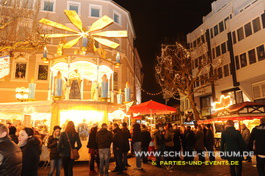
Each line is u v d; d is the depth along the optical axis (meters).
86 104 11.26
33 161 3.90
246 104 14.48
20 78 25.56
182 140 11.10
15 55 25.25
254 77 21.88
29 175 3.82
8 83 25.02
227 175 7.85
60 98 11.16
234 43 24.67
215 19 29.06
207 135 10.87
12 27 13.81
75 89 13.45
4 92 24.72
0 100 24.39
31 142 3.99
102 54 14.25
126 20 33.22
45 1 27.95
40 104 11.80
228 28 25.61
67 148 6.46
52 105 11.02
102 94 11.81
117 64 13.98
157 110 13.25
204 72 30.06
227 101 22.25
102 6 30.16
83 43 13.43
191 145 10.57
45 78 26.23
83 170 9.11
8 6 13.76
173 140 10.64
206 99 32.50
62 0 28.58
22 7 14.59
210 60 28.94
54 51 26.31
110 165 10.43
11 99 24.77
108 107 12.30
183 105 39.31
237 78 23.91
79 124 11.48
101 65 13.11
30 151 3.91
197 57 31.86
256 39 21.83
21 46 12.98
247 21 23.06
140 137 9.34
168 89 28.80
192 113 34.25
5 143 3.01
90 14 29.59
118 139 8.33
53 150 6.47
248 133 10.81
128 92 13.31
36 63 26.22
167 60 27.22
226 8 27.30
